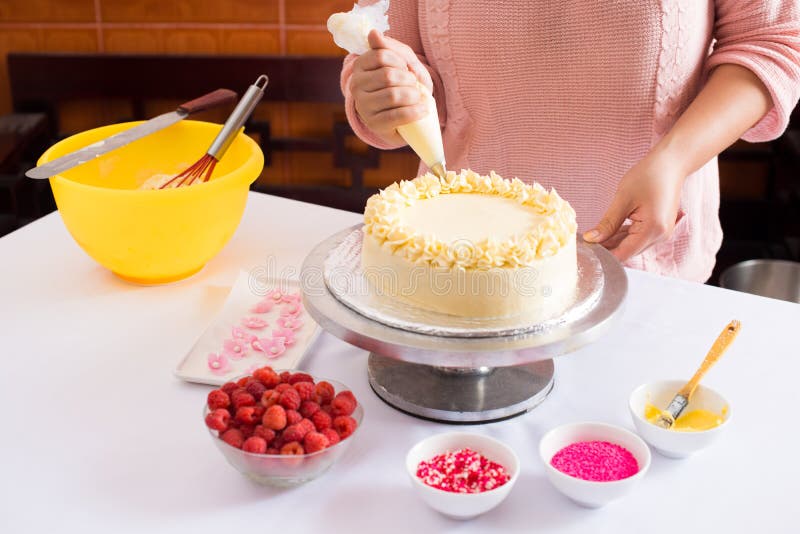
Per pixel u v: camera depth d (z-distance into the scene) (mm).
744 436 933
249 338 1101
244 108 1290
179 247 1195
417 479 802
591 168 1428
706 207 1478
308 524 814
